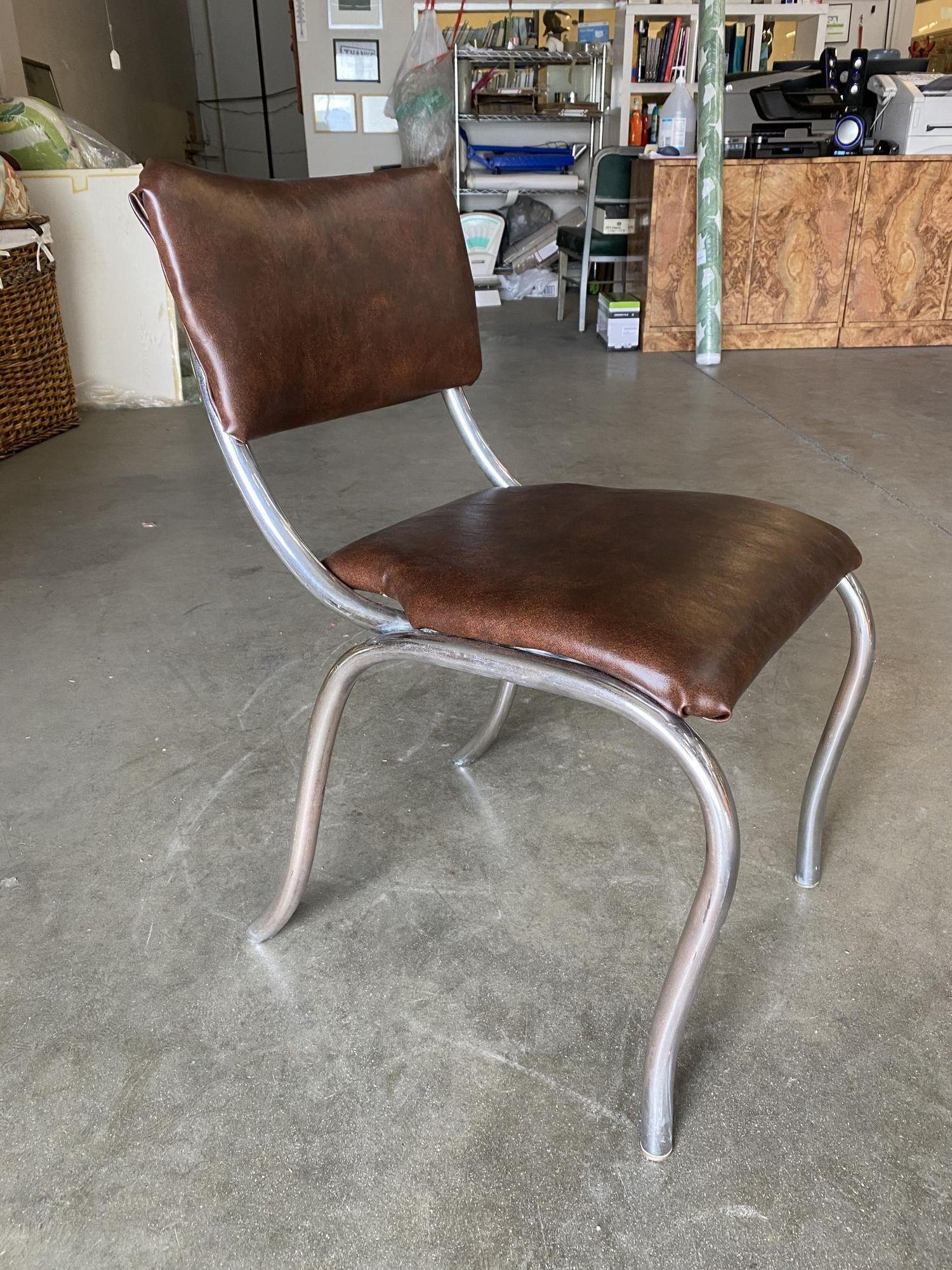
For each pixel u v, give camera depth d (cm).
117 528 234
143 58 748
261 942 108
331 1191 81
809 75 423
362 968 105
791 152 417
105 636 181
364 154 598
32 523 238
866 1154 84
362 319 99
